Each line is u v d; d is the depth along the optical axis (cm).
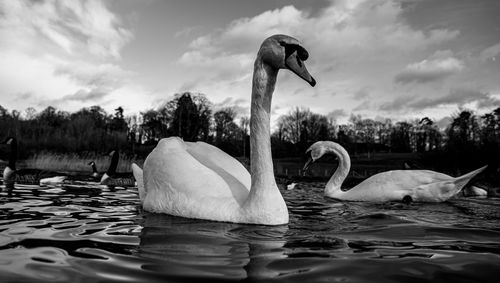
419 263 63
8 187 222
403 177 187
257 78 100
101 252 68
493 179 395
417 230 94
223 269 59
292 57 96
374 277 56
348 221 109
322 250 72
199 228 92
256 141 102
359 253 70
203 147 138
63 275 55
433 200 179
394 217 119
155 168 123
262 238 82
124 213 116
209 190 109
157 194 118
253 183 102
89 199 162
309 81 94
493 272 58
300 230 92
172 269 59
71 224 96
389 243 79
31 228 90
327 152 213
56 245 73
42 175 296
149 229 90
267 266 61
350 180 357
